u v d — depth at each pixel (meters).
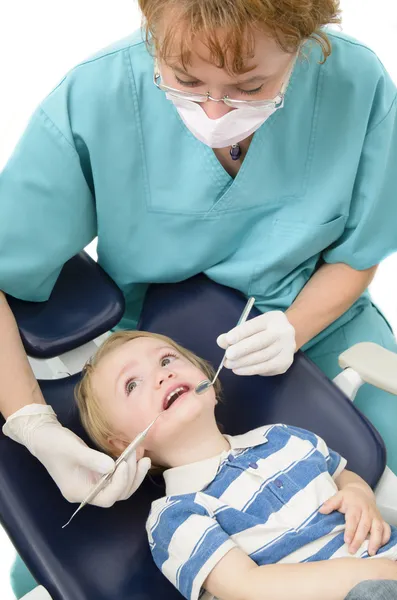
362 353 1.56
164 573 1.30
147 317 1.67
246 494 1.35
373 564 1.22
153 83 1.49
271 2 1.08
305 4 1.12
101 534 1.38
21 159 1.50
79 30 3.51
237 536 1.31
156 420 1.41
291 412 1.54
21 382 1.46
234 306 1.65
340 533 1.32
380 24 3.64
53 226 1.53
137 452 1.45
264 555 1.29
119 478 1.33
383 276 2.88
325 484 1.37
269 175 1.56
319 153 1.57
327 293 1.65
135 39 1.51
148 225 1.60
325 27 1.45
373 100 1.56
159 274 1.66
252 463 1.39
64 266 1.65
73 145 1.48
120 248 1.62
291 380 1.56
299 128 1.53
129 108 1.50
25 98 3.27
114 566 1.34
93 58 1.50
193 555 1.27
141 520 1.41
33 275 1.54
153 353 1.49
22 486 1.39
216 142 1.34
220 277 1.66
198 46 1.13
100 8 3.61
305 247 1.61
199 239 1.62
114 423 1.46
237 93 1.26
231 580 1.24
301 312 1.62
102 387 1.47
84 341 1.57
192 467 1.40
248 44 1.12
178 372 1.46
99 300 1.60
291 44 1.17
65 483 1.36
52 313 1.58
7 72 3.36
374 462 1.49
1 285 1.54
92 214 1.59
